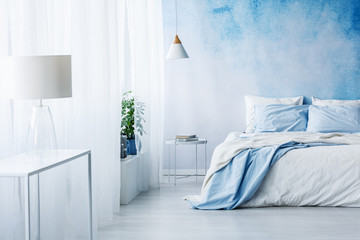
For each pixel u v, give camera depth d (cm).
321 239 353
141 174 543
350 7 637
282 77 650
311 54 645
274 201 448
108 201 402
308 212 430
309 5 641
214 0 647
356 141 479
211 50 652
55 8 339
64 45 348
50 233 315
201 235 369
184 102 659
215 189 454
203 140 598
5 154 282
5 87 281
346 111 596
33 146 275
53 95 272
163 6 652
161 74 612
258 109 624
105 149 394
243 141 491
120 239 362
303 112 614
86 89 361
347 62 642
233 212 437
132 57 563
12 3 298
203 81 655
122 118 539
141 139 557
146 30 550
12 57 266
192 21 650
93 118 374
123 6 514
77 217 354
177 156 665
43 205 312
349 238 354
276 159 449
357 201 436
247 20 647
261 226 390
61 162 267
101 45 384
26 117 303
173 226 396
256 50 649
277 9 644
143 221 414
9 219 282
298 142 479
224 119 657
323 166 444
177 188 566
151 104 571
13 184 283
